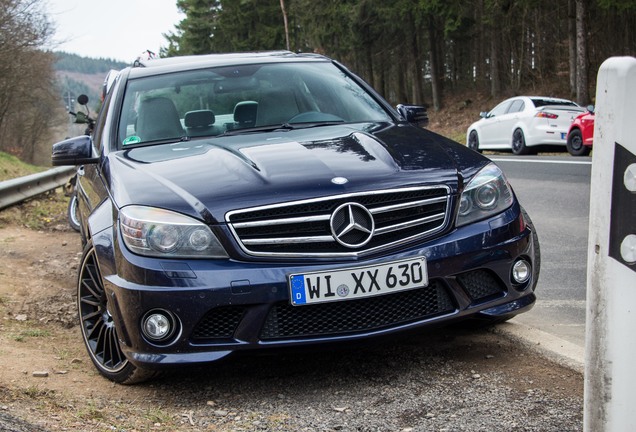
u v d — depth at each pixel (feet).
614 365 7.38
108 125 15.97
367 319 11.86
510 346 13.28
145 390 12.50
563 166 47.11
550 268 20.47
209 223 11.64
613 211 7.23
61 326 16.88
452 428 10.03
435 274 11.93
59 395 11.74
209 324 11.68
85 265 13.71
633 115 7.13
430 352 13.28
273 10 177.88
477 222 12.37
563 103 66.13
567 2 111.55
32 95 116.78
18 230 30.35
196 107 16.11
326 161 12.77
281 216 11.73
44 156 177.06
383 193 11.94
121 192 12.71
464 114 135.33
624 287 7.31
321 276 11.53
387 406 11.03
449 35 134.92
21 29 79.82
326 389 11.96
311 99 16.56
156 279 11.52
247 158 13.15
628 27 107.24
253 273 11.46
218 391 12.21
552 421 10.03
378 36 144.36
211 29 204.74
